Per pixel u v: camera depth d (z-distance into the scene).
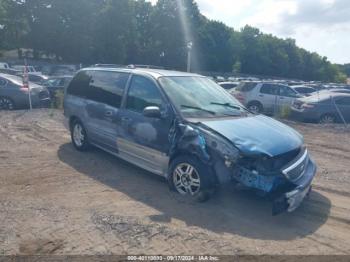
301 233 4.55
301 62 95.31
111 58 57.47
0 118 12.55
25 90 15.32
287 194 4.67
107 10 55.88
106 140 6.78
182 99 5.77
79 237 4.20
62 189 5.68
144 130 5.87
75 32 55.12
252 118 5.92
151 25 65.56
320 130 13.12
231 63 78.88
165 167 5.66
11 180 6.00
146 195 5.51
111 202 5.23
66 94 8.09
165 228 4.47
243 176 4.84
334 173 7.32
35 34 55.34
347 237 4.50
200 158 5.02
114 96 6.66
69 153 7.69
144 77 6.21
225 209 5.08
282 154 4.94
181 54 65.69
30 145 8.41
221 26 76.25
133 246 4.04
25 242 4.05
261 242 4.27
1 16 54.78
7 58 55.00
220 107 6.04
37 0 54.59
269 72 86.50
